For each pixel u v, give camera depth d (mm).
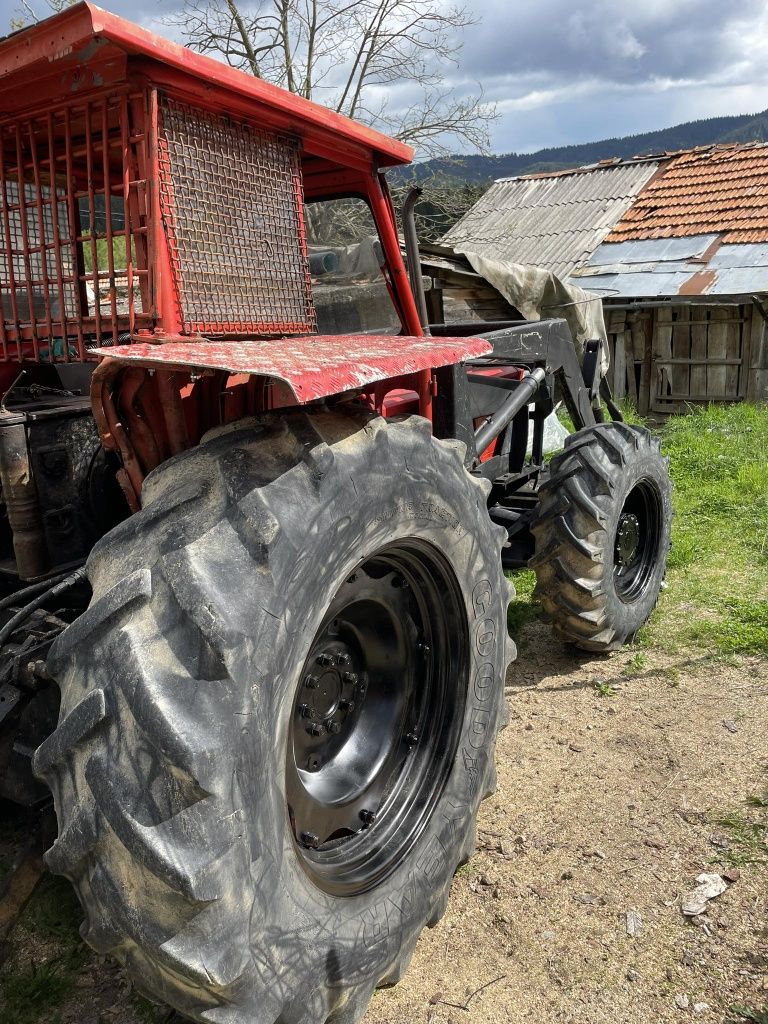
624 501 3822
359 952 1949
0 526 2539
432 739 2426
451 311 9203
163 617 1572
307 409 1915
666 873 2584
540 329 4258
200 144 2098
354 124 2592
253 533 1649
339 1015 1941
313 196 3125
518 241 16281
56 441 2279
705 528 5816
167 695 1504
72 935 2393
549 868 2643
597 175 17828
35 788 2189
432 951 2365
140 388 1966
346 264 3752
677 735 3334
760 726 3354
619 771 3119
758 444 8320
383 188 2988
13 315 2395
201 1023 1634
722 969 2232
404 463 2047
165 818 1482
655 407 13617
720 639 4098
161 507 1718
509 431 4336
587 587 3654
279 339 2387
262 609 1620
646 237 14836
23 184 2254
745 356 12797
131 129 2006
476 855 2721
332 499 1802
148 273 2012
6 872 2471
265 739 1627
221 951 1527
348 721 2369
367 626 2361
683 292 12547
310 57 17422
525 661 4074
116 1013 2160
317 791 2225
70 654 1610
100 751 1528
